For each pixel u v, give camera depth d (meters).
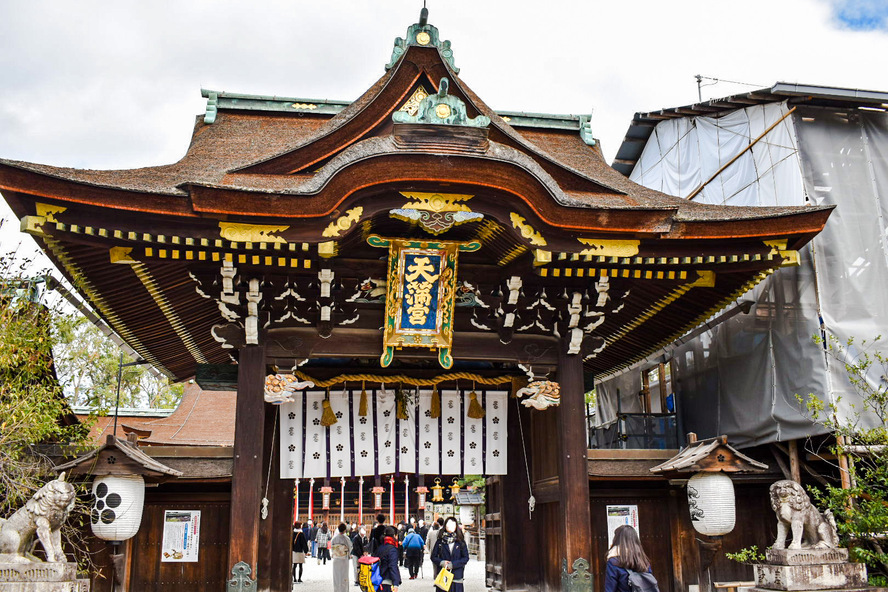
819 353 13.02
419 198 10.84
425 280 11.77
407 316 11.94
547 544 14.21
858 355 13.00
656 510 13.91
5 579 8.26
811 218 11.76
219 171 12.59
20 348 10.86
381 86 11.75
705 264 12.11
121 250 10.52
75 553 12.05
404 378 14.52
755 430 14.24
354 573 26.56
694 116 18.34
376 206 10.76
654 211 11.19
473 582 20.00
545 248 11.23
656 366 18.84
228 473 12.76
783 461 14.11
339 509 45.12
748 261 12.05
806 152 14.50
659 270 12.23
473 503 32.50
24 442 11.20
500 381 14.80
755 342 14.53
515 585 14.68
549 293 12.48
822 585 10.26
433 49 11.73
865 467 12.41
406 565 23.45
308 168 11.49
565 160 16.06
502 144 11.80
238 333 11.74
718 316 15.59
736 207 12.98
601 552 13.56
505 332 12.66
